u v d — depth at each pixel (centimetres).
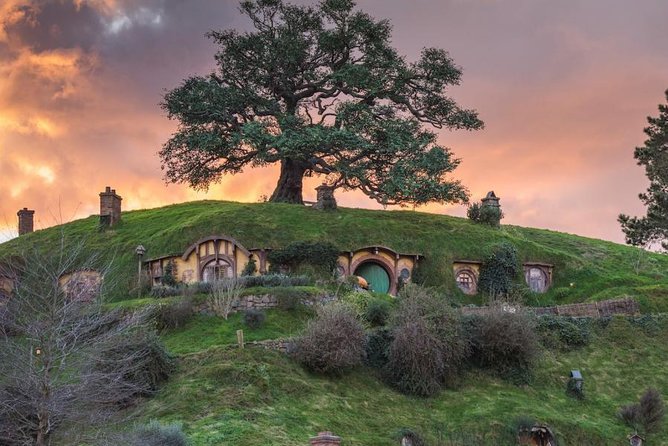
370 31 6619
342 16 6612
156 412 3247
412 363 3825
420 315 4041
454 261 5497
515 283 5525
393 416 3559
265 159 6262
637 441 3669
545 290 5619
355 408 3544
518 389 3994
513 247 5644
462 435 3497
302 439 3088
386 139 6281
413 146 6228
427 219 6091
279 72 6625
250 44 6506
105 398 2547
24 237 6091
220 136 6469
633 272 5953
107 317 2672
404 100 6812
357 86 6519
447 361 3931
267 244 5247
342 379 3766
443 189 6072
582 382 4075
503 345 4072
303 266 5084
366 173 6259
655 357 4378
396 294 5353
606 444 3612
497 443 3494
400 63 6662
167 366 3591
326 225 5594
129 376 3369
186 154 6656
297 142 6031
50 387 2355
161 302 4334
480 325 4156
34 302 2528
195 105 6381
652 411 3788
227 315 4259
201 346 3903
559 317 4550
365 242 5434
